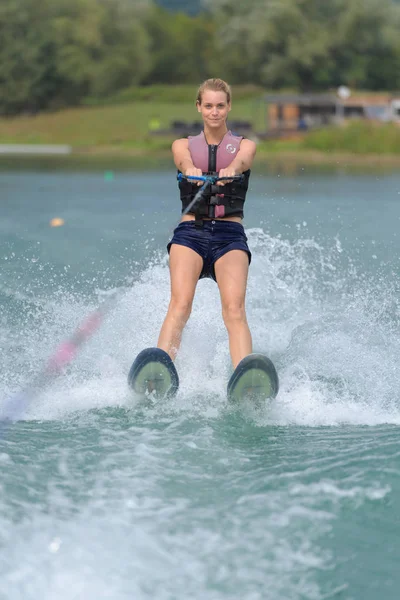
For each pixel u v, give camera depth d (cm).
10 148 13688
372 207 3469
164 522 842
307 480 944
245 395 1228
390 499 892
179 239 1399
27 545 787
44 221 3341
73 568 753
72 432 1124
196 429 1140
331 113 14238
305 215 3159
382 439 1103
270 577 753
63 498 892
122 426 1152
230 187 1395
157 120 16850
